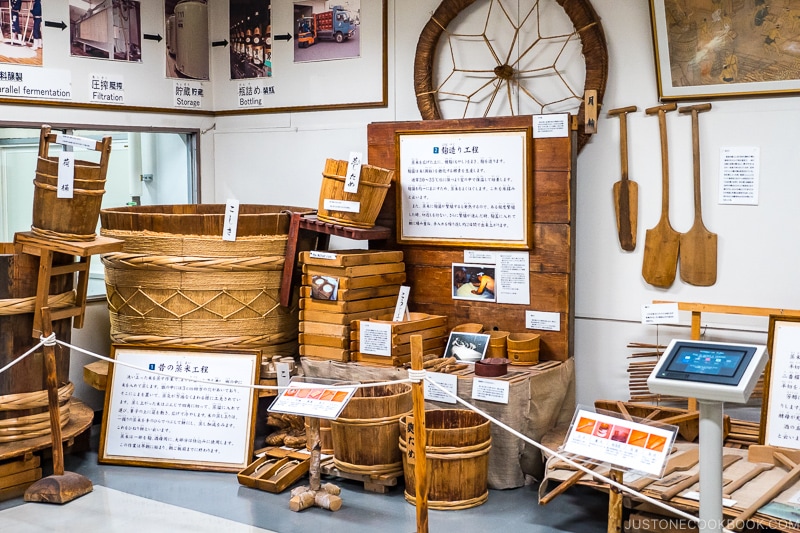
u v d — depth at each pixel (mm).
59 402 4371
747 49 4230
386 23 5266
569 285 4574
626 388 4672
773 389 3945
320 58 5539
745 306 4273
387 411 4141
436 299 4906
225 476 4438
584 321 4773
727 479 3611
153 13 5613
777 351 3969
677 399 4434
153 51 5625
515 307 4695
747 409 4359
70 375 5340
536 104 4836
